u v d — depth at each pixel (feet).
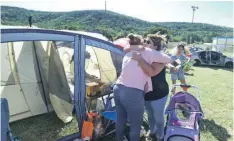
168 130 9.99
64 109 13.71
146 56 8.84
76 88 11.26
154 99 10.02
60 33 10.57
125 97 8.75
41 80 14.19
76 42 11.14
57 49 13.14
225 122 14.78
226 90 23.50
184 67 15.93
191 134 9.76
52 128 12.69
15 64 13.12
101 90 12.52
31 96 13.91
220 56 44.75
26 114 13.73
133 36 9.08
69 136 11.39
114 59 13.93
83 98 11.44
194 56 45.75
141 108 8.90
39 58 13.71
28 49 13.43
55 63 13.37
